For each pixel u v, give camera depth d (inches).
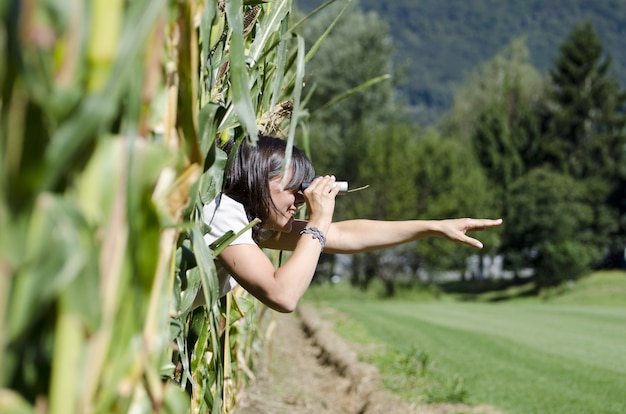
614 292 1755.7
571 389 339.3
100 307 53.2
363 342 525.7
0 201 48.3
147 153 58.5
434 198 1852.9
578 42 2372.0
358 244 144.9
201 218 105.1
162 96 68.6
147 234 59.5
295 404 317.7
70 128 49.8
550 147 2282.2
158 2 54.0
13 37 47.4
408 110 2230.6
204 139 86.7
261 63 139.4
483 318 897.5
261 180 120.3
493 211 2028.8
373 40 2014.0
